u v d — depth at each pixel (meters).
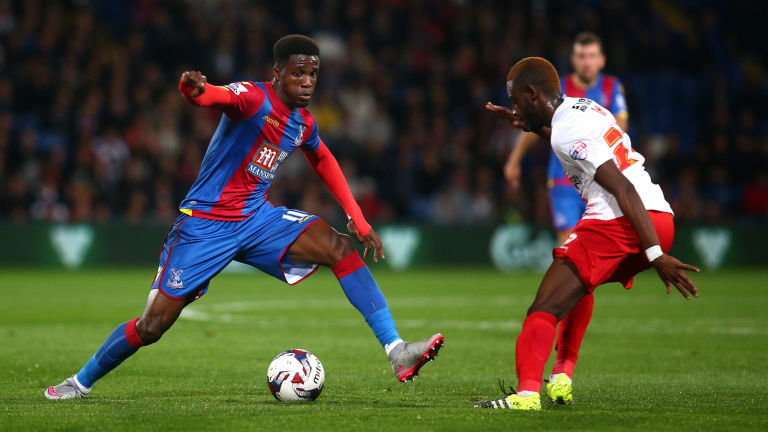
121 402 17.59
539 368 16.25
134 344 17.95
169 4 77.50
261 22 79.25
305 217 18.73
